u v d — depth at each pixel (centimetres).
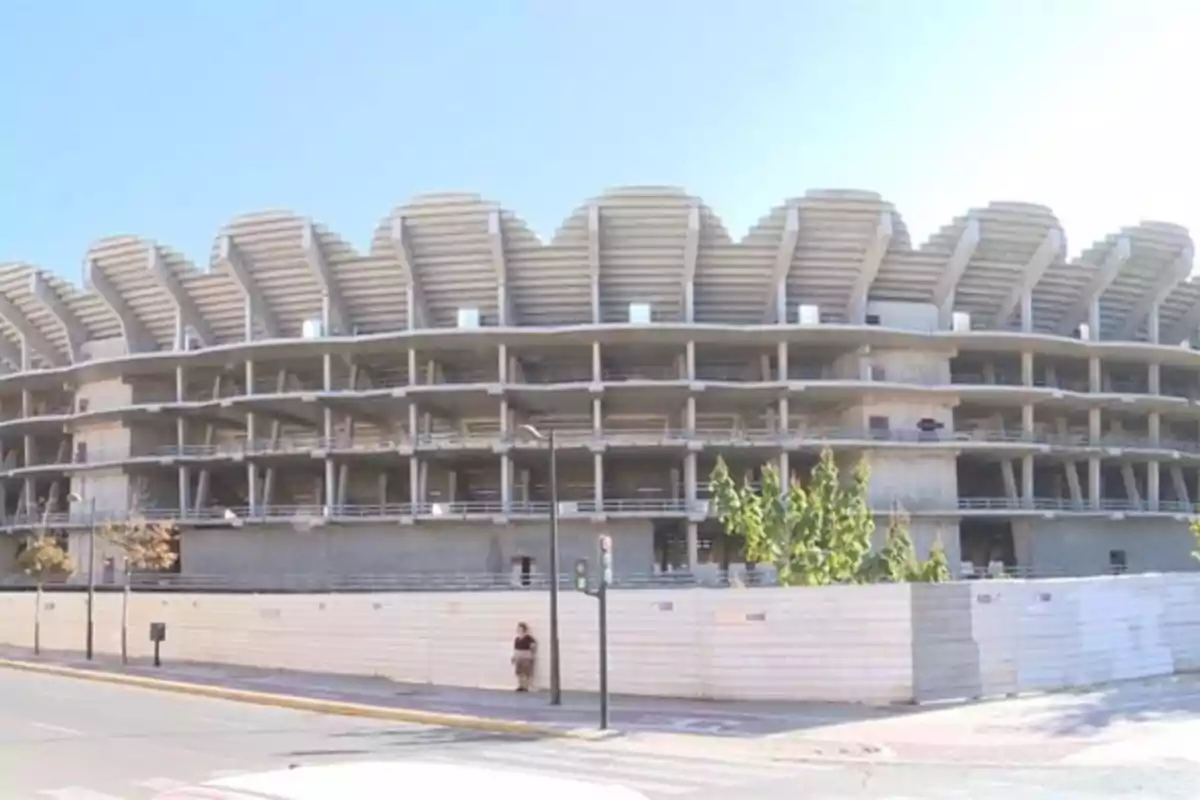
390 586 5762
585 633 3070
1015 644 2855
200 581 6044
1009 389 5991
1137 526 6494
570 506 5606
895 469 5916
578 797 568
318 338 5775
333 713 2761
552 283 5800
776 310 5809
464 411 6138
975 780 1672
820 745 2088
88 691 3291
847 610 2748
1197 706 2567
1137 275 6397
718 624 2867
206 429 6519
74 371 6456
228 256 5803
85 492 6519
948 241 5878
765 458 5931
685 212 5494
